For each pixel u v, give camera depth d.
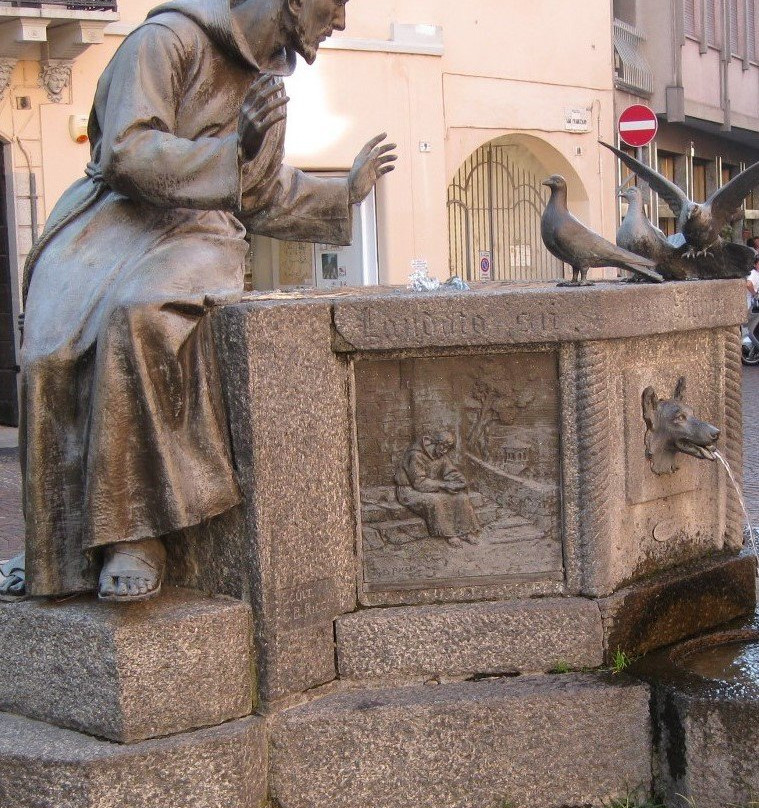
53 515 3.75
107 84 3.84
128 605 3.69
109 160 3.63
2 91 13.30
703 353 4.57
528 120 17.81
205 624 3.63
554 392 4.05
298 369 3.77
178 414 3.64
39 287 3.80
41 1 12.84
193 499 3.63
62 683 3.68
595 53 18.84
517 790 3.82
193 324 3.65
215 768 3.57
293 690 3.78
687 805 3.82
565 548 4.07
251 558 3.71
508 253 18.41
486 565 4.05
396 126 15.99
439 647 3.95
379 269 15.97
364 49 15.60
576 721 3.84
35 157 13.62
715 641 4.44
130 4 14.09
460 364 4.02
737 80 26.12
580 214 19.00
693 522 4.54
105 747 3.54
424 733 3.77
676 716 3.82
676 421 4.29
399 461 4.00
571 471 4.04
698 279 4.67
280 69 4.00
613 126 19.36
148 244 3.74
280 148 4.35
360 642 3.91
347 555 3.94
